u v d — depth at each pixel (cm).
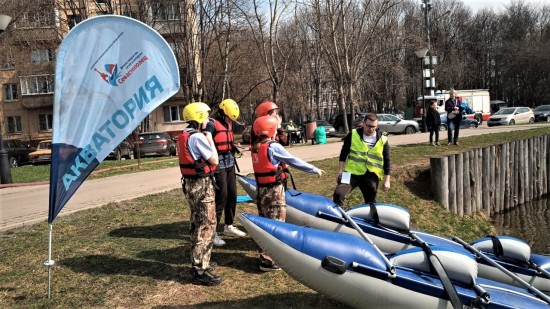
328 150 1733
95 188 1093
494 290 383
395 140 1953
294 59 4344
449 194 1109
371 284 366
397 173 1143
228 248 600
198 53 2972
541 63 5938
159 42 465
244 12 2945
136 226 702
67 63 440
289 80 4309
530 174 1543
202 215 469
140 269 520
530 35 6631
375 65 3631
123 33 456
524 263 446
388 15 3659
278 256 381
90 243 617
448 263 371
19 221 780
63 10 2719
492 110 5353
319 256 372
